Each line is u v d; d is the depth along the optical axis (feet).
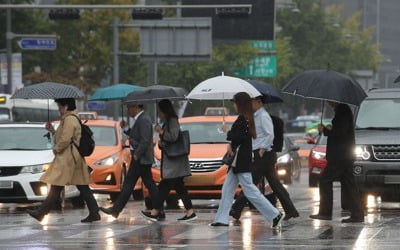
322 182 120.47
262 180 142.92
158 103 123.34
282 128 122.52
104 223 121.29
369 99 153.28
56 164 118.93
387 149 140.15
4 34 399.03
